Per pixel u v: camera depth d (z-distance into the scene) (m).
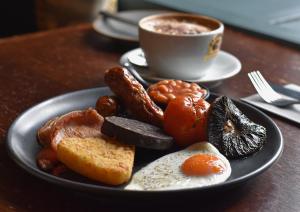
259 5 1.34
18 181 0.57
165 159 0.57
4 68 0.91
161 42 0.81
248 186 0.56
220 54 0.91
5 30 1.75
